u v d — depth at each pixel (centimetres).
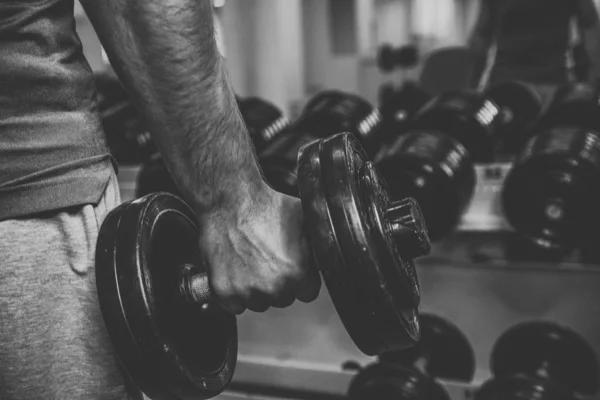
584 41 242
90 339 64
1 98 60
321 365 192
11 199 60
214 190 58
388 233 63
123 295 62
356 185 61
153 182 184
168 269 67
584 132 167
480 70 257
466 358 177
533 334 166
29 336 61
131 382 68
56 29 62
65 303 63
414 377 143
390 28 632
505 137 233
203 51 54
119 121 213
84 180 63
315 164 62
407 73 604
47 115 62
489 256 222
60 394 62
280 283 59
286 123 208
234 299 60
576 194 156
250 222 58
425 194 163
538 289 194
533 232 165
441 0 612
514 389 136
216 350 74
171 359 64
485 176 189
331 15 639
